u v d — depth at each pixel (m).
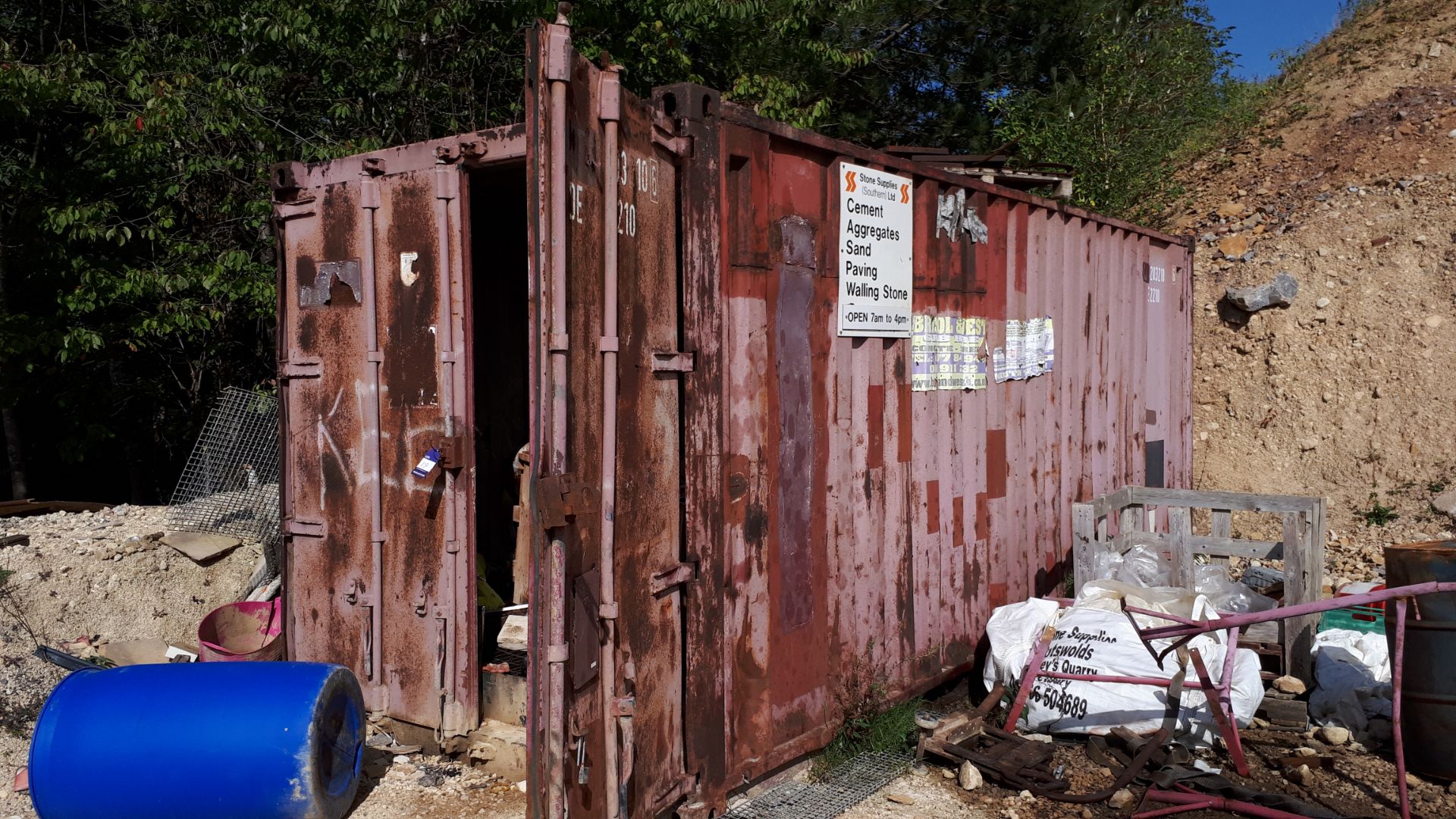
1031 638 5.11
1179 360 9.04
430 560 4.50
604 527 3.35
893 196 4.90
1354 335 10.69
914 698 5.04
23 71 9.22
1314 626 5.32
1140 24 14.62
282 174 4.80
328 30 10.05
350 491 4.70
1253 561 7.47
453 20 9.87
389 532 4.61
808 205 4.47
